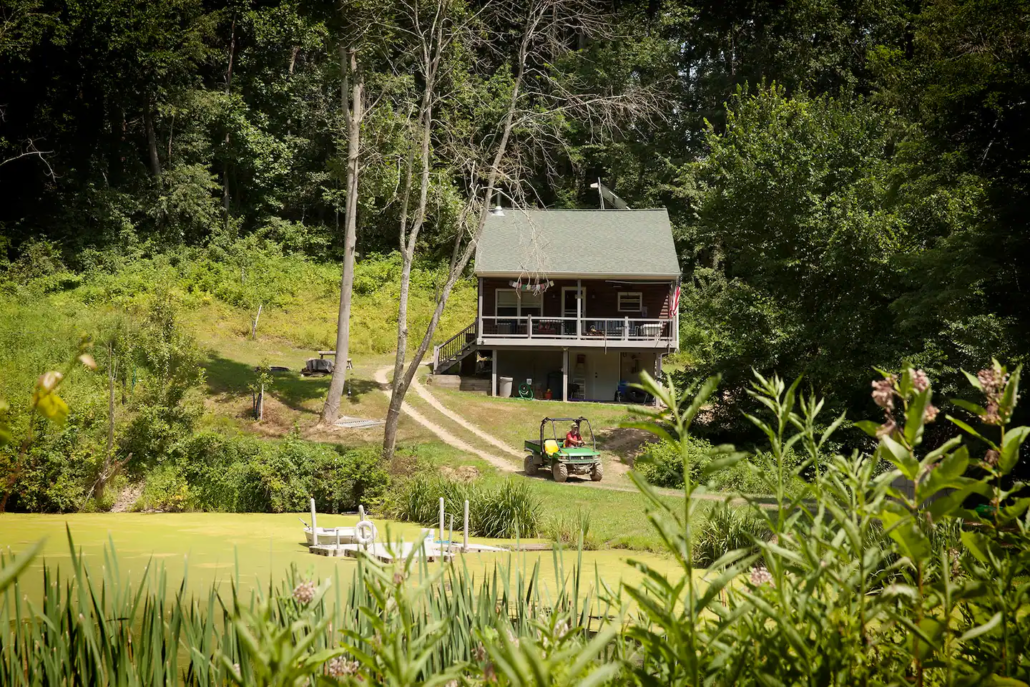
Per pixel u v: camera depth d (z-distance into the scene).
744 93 27.30
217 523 19.39
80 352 1.42
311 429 28.61
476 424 30.08
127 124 50.97
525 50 26.05
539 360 38.25
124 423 22.67
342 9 25.45
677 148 51.22
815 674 1.47
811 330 24.05
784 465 1.78
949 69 17.92
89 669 2.87
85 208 46.81
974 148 18.69
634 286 38.03
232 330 41.50
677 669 1.49
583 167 51.12
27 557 0.97
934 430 20.27
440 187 28.00
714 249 50.16
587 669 1.64
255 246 49.97
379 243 54.41
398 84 26.81
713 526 12.65
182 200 49.12
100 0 44.78
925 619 1.48
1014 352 16.47
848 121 25.78
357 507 22.31
